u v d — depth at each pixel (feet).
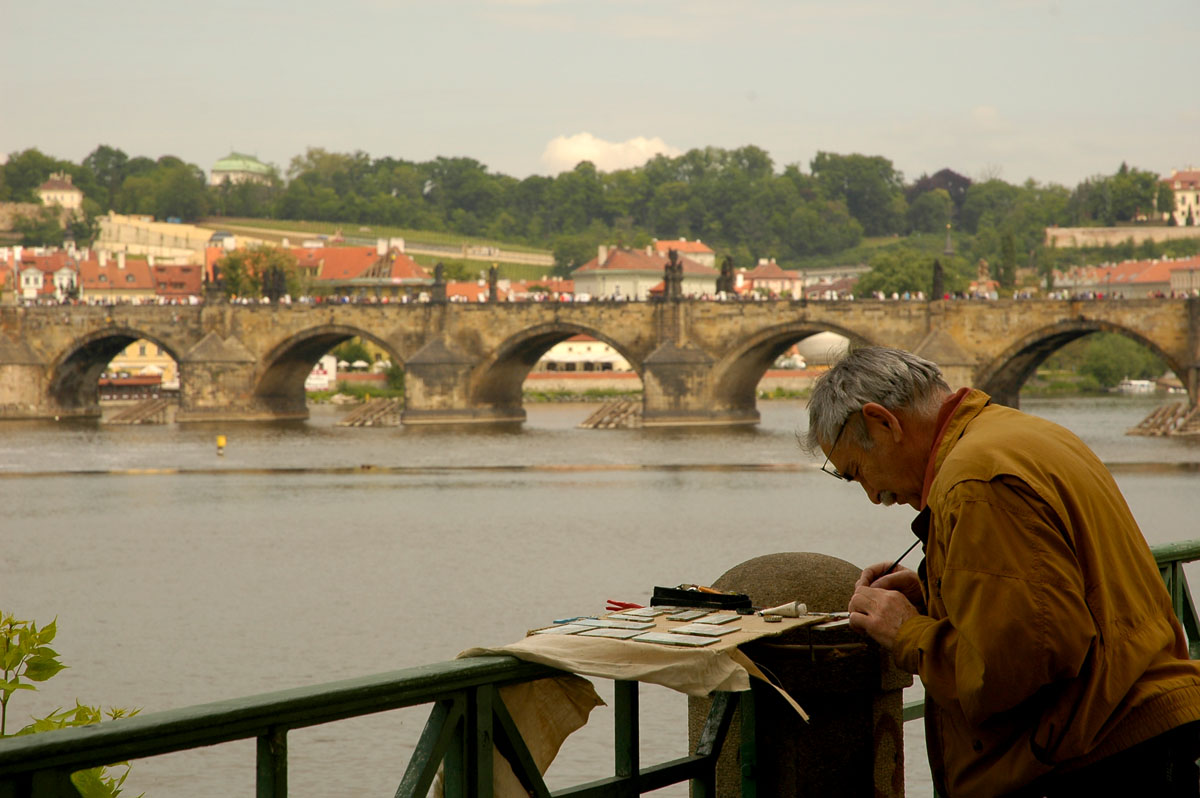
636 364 618.03
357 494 334.03
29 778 17.95
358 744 100.12
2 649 36.17
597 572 206.80
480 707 22.81
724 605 28.09
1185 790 23.45
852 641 26.94
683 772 26.17
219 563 221.66
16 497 332.80
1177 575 35.27
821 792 27.68
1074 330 544.21
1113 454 424.46
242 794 87.97
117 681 132.57
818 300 583.58
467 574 205.46
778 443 503.61
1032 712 23.22
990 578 22.36
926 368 26.09
